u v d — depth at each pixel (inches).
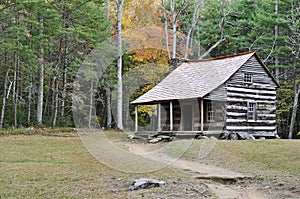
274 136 710.5
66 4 796.0
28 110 915.4
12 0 719.7
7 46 727.1
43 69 886.4
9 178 298.0
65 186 275.6
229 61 709.3
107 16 963.3
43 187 271.0
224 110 645.3
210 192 269.4
